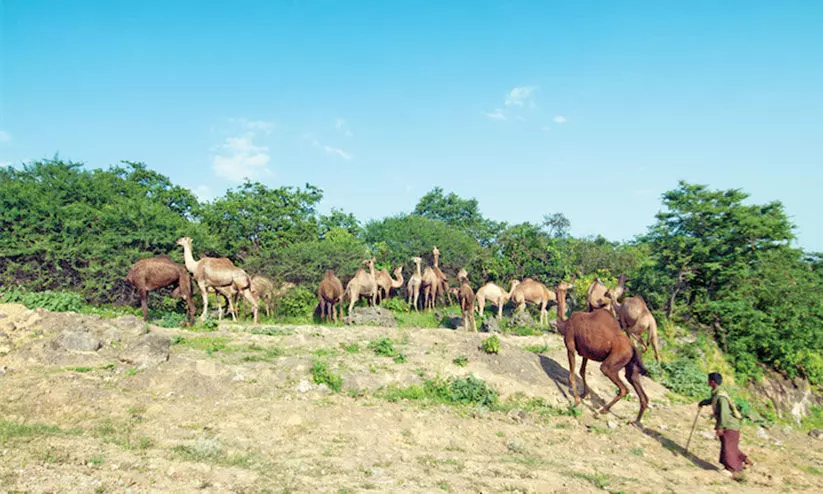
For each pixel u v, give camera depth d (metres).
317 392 10.05
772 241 20.14
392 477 6.62
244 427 7.93
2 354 9.84
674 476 8.05
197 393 9.34
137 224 19.64
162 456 6.45
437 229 31.36
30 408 7.55
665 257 21.31
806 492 7.94
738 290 19.94
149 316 16.72
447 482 6.62
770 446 10.86
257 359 11.31
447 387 10.95
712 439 10.33
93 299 18.52
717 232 20.33
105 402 8.26
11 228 18.12
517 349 13.76
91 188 20.44
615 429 10.28
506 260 29.52
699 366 17.88
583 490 6.83
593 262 32.06
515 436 9.25
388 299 23.95
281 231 25.83
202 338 12.73
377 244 30.41
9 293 13.14
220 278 16.02
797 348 19.14
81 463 5.83
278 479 6.12
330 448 7.52
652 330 15.07
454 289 24.38
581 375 11.65
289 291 21.67
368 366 11.75
